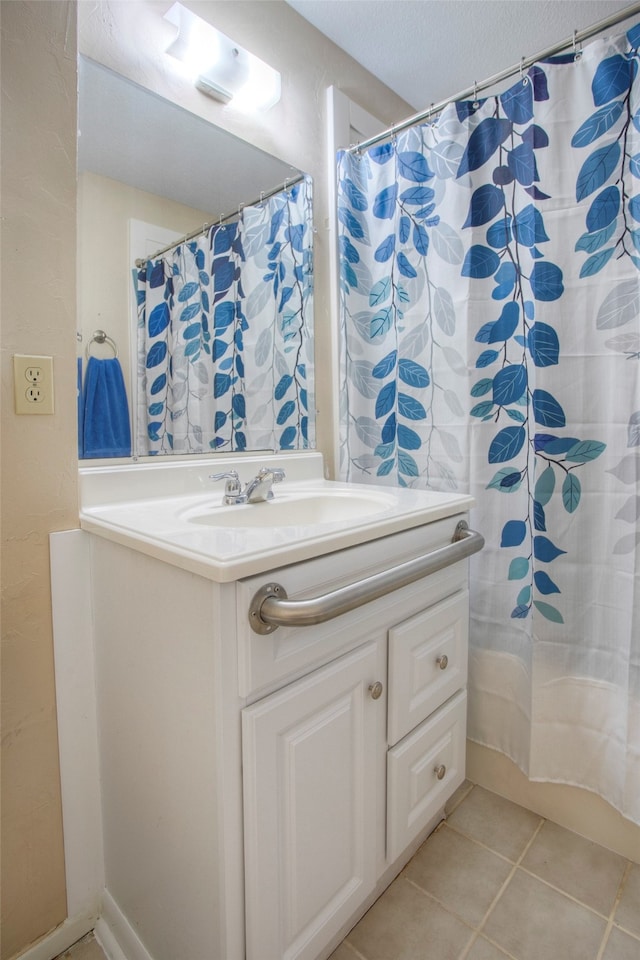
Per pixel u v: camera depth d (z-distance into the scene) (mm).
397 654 960
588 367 1101
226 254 1261
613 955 939
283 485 1382
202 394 1222
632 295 1038
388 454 1451
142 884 906
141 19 1064
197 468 1187
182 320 1173
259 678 700
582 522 1137
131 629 863
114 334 1049
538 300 1121
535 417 1151
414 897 1067
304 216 1448
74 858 1000
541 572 1173
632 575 1074
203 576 667
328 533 807
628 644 1085
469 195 1226
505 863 1148
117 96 1032
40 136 877
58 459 934
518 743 1280
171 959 842
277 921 753
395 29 1443
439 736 1108
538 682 1196
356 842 905
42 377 902
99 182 1011
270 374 1378
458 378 1282
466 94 1238
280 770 744
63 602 951
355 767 889
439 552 993
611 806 1164
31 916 951
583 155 1066
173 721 777
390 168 1408
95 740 1011
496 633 1295
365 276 1481
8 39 832
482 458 1264
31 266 879
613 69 1023
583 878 1105
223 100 1228
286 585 734
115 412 1058
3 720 896
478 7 1357
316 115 1468
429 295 1324
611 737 1135
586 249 1077
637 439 1054
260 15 1303
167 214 1132
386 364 1447
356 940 981
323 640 803
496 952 953
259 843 715
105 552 923
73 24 906
